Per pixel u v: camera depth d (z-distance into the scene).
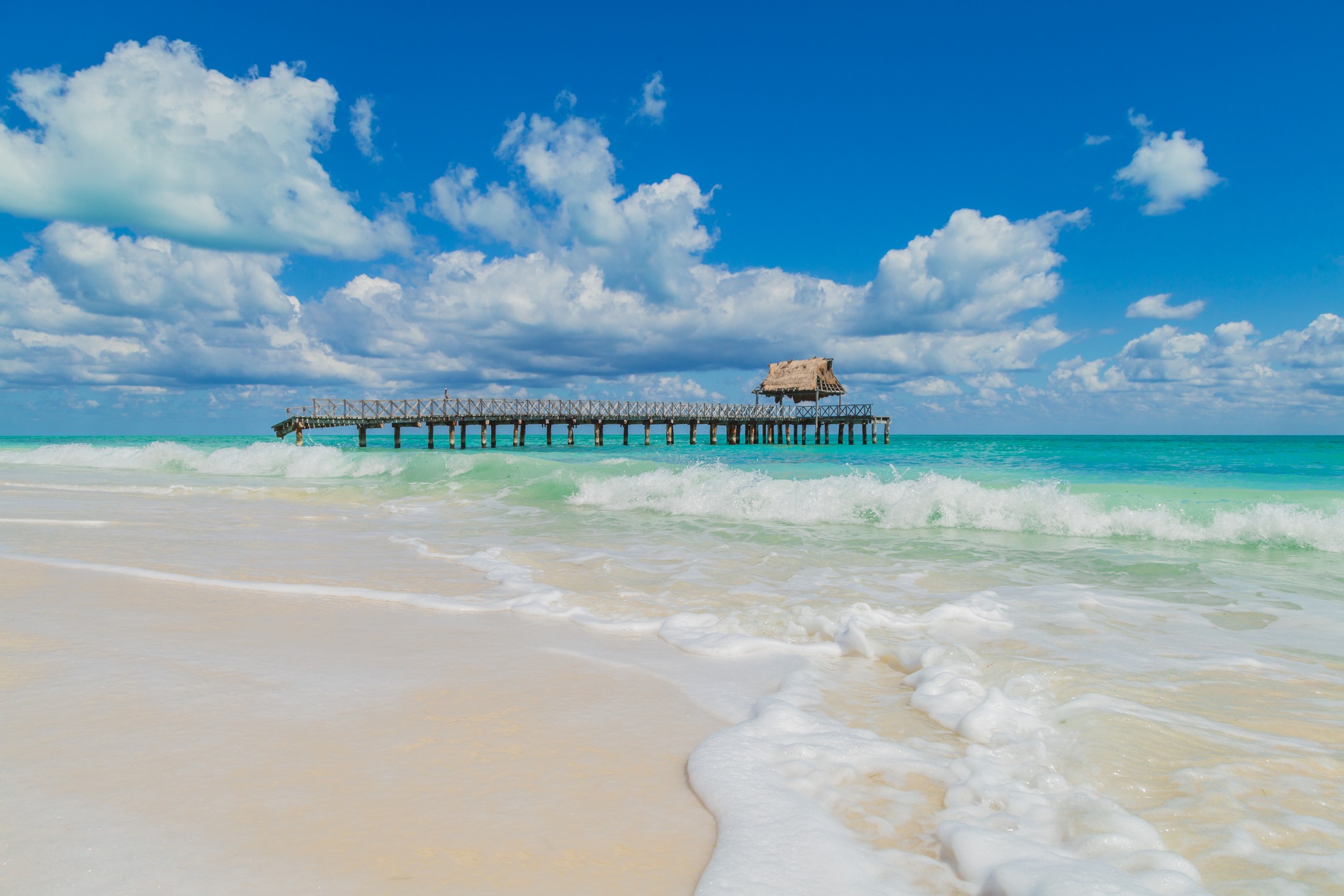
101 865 1.42
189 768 1.88
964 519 8.04
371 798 1.76
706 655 3.14
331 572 4.90
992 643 3.43
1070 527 7.44
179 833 1.55
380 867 1.46
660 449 38.25
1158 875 1.45
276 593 4.16
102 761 1.90
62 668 2.67
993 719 2.31
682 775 1.96
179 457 18.78
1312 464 19.06
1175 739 2.19
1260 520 6.79
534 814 1.71
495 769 1.95
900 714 2.46
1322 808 1.79
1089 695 2.55
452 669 2.85
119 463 19.62
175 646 3.01
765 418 47.09
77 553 5.35
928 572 5.30
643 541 6.87
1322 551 6.37
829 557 5.96
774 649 3.23
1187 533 7.02
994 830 1.66
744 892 1.38
